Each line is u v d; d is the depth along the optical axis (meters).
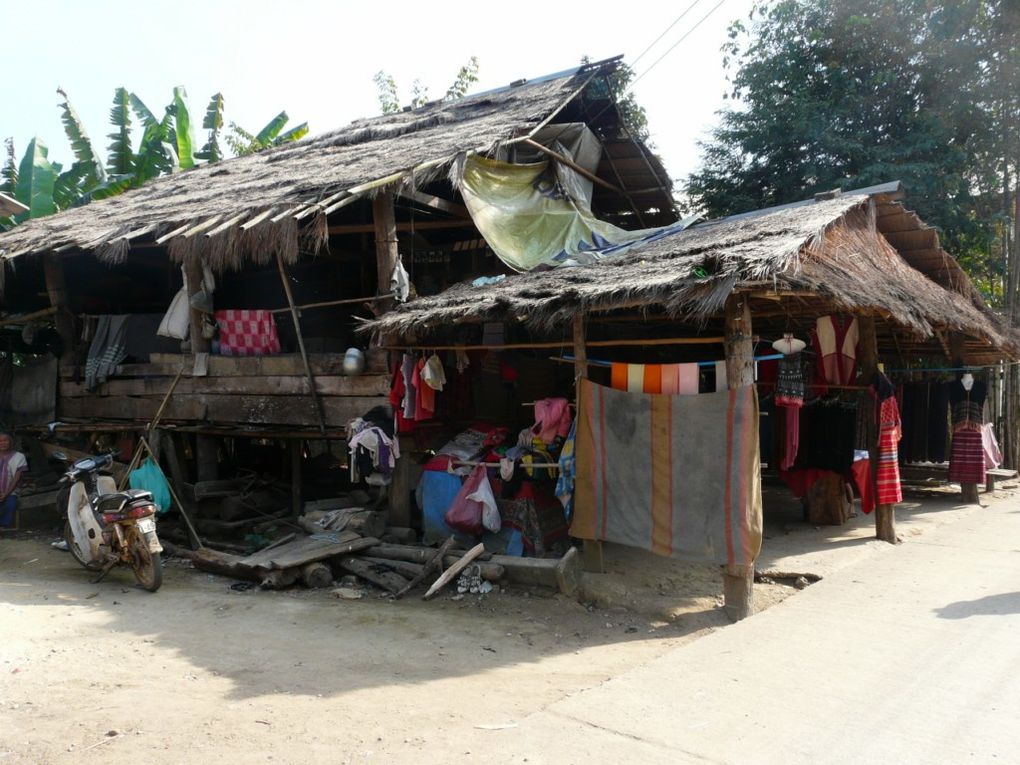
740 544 6.02
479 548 7.16
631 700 4.05
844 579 6.68
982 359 13.52
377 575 7.16
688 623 6.03
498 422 9.42
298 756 3.56
